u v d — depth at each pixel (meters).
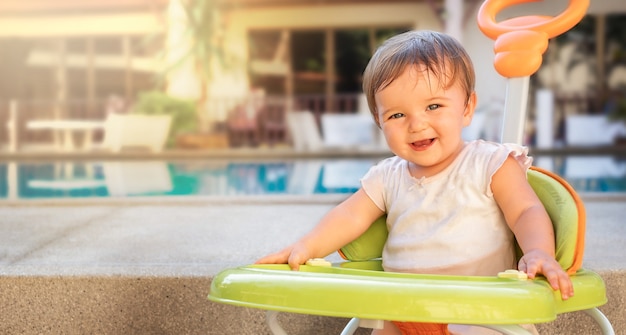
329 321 1.89
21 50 14.87
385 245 1.56
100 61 14.93
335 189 6.19
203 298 1.88
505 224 1.45
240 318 1.88
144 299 1.89
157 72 13.55
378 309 1.10
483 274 1.41
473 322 1.08
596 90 13.62
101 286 1.89
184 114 12.07
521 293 1.11
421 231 1.48
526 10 10.89
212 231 2.69
